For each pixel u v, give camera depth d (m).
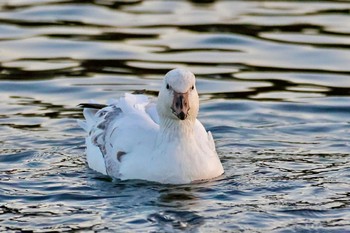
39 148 15.32
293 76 19.08
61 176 14.04
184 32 21.59
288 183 13.65
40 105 17.45
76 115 16.92
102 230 12.02
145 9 23.42
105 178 13.92
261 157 14.92
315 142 15.62
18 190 13.45
